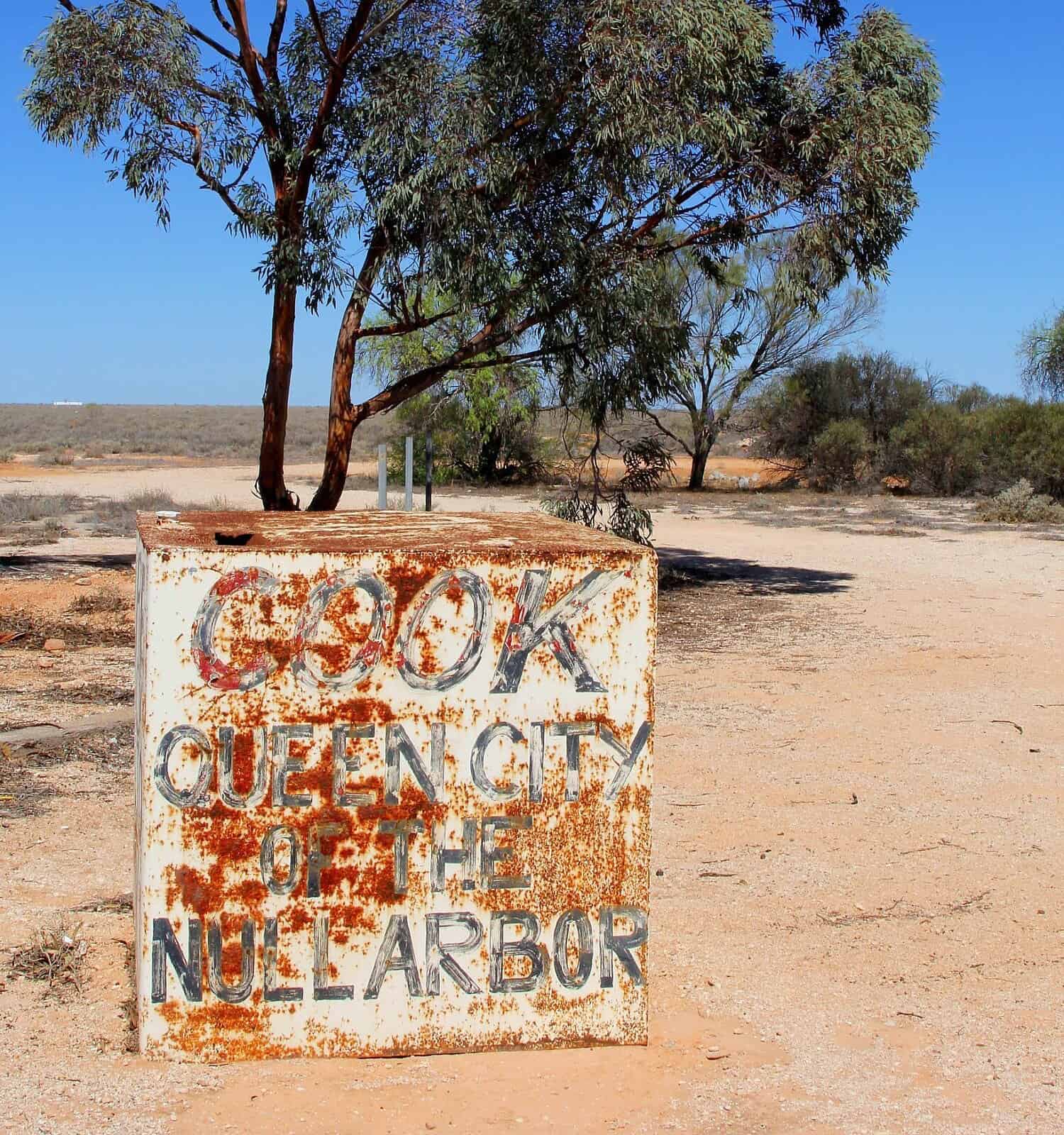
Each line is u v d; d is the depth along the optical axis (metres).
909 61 14.21
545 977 3.68
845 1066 3.80
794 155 14.27
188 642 3.43
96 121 12.54
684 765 7.62
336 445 13.60
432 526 4.33
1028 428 39.09
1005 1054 3.94
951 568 19.67
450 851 3.59
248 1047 3.55
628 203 13.30
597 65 12.62
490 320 13.93
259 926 3.53
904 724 8.87
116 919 4.77
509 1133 3.24
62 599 13.55
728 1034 3.99
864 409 44.22
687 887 5.54
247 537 3.98
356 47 12.37
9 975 4.21
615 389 14.26
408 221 12.36
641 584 3.62
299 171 12.77
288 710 3.49
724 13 12.76
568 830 3.64
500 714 3.58
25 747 7.23
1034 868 5.88
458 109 12.34
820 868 5.82
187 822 3.47
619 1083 3.56
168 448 66.50
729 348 17.62
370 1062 3.60
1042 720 9.07
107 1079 3.45
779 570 19.14
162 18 12.55
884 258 14.57
